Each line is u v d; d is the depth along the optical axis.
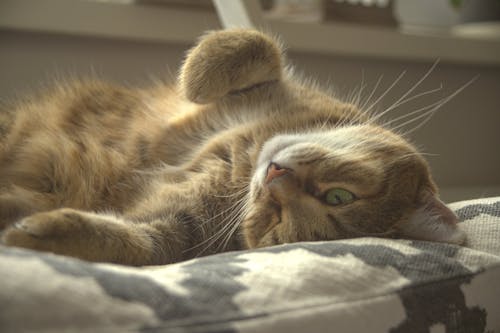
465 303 0.34
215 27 0.77
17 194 0.45
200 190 0.46
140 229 0.41
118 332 0.25
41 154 0.47
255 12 0.62
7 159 0.49
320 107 0.51
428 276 0.34
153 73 0.78
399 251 0.35
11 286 0.25
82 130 0.52
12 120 0.52
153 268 0.33
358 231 0.45
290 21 0.80
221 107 0.51
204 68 0.48
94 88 0.54
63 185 0.47
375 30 0.86
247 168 0.47
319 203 0.45
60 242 0.34
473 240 0.42
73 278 0.26
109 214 0.44
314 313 0.29
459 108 1.01
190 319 0.26
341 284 0.31
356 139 0.47
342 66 0.89
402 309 0.31
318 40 0.82
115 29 0.72
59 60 0.73
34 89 0.72
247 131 0.48
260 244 0.45
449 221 0.43
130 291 0.27
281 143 0.45
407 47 0.89
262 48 0.49
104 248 0.37
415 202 0.46
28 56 0.72
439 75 0.98
